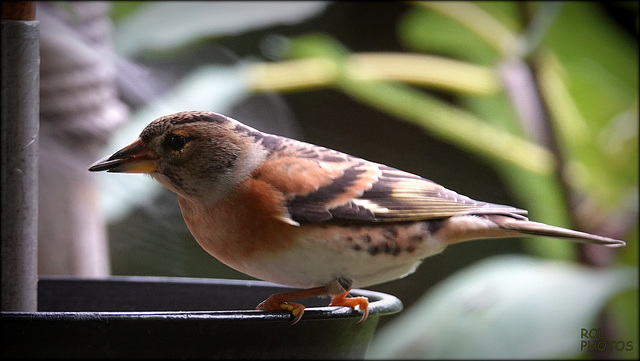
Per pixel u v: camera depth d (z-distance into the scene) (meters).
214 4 2.05
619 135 2.07
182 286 1.91
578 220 2.05
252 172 1.90
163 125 1.90
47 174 2.00
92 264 2.01
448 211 1.91
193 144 1.90
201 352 1.85
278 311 1.86
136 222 2.05
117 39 2.05
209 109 2.06
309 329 1.86
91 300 1.91
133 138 2.03
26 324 1.84
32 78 1.88
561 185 2.05
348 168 1.91
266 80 2.07
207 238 1.91
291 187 1.90
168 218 2.05
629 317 2.04
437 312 2.03
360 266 1.90
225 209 1.90
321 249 1.90
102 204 2.02
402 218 1.91
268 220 1.90
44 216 2.00
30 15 1.88
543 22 2.05
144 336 1.84
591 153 2.07
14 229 1.88
